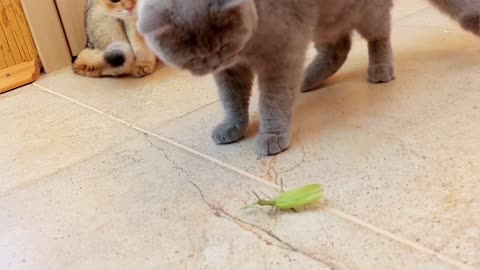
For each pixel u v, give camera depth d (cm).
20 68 65
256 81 47
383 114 44
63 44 69
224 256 31
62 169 44
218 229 34
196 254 32
